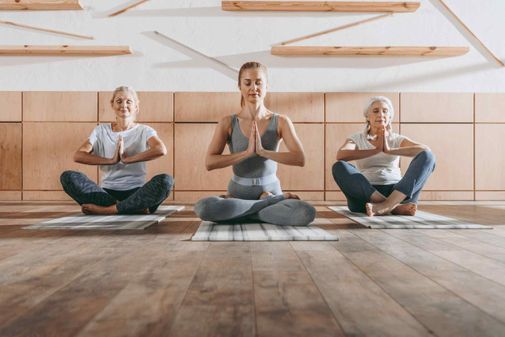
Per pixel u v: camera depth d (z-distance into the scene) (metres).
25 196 4.19
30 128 4.19
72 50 4.12
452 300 0.97
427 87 4.30
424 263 1.35
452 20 4.29
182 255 1.48
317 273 1.22
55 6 4.16
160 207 3.39
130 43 4.25
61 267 1.30
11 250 1.58
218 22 4.26
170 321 0.83
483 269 1.27
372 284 1.10
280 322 0.82
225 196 2.41
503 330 0.78
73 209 3.25
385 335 0.76
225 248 1.61
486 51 4.30
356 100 4.26
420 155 2.51
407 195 2.50
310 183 4.23
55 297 0.99
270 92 4.24
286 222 2.14
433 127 4.27
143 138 2.92
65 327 0.80
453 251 1.55
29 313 0.88
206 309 0.90
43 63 4.23
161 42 4.26
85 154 2.76
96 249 1.60
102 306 0.92
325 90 4.28
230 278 1.16
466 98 4.28
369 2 4.16
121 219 2.45
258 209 2.18
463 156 4.28
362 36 4.27
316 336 0.75
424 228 2.13
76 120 4.21
